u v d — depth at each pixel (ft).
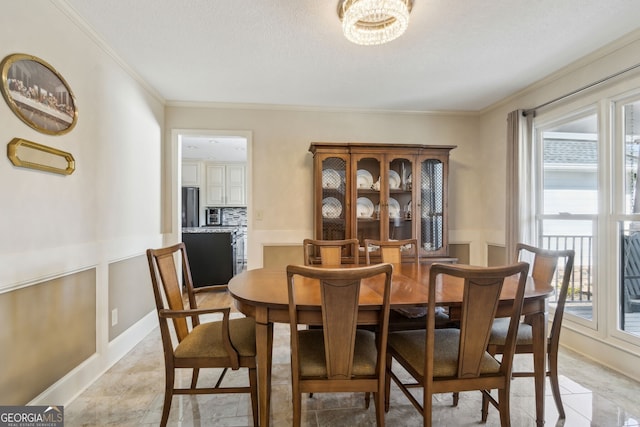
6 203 4.56
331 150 10.19
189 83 9.29
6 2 4.55
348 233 10.26
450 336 5.24
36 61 5.06
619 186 7.25
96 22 6.25
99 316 6.84
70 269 5.88
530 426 5.21
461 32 6.60
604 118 7.39
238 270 19.15
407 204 10.79
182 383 6.56
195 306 6.12
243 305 4.93
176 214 10.87
